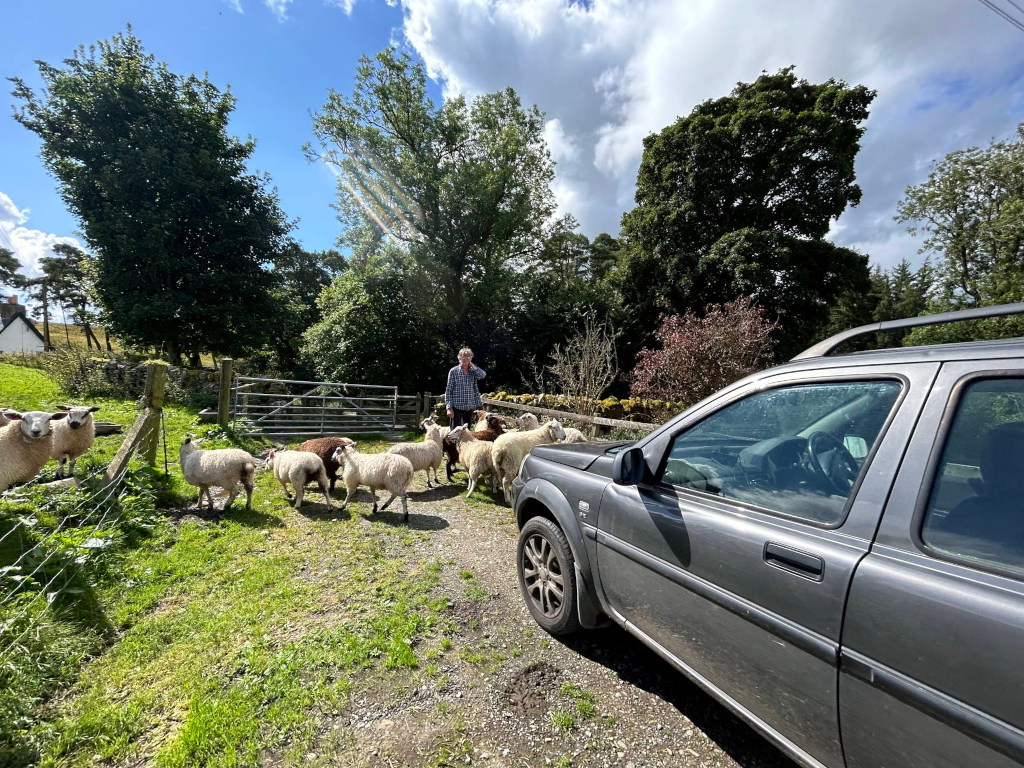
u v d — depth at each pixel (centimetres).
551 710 226
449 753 200
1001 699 99
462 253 1959
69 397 1152
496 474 616
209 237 1911
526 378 1917
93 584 321
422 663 259
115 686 237
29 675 227
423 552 417
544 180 2150
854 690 128
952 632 109
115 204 1705
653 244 2008
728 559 170
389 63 1828
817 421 170
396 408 1242
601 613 259
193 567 369
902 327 168
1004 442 121
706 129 1825
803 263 1655
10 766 186
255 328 1973
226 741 203
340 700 229
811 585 141
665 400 978
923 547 123
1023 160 1739
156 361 593
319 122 1942
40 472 469
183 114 1805
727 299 1698
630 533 221
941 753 109
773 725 155
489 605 325
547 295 2273
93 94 1650
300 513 515
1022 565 109
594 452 291
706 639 180
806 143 1639
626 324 1986
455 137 2005
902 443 137
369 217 2016
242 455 502
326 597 331
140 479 498
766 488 176
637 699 234
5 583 296
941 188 1962
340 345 1759
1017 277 1622
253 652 263
